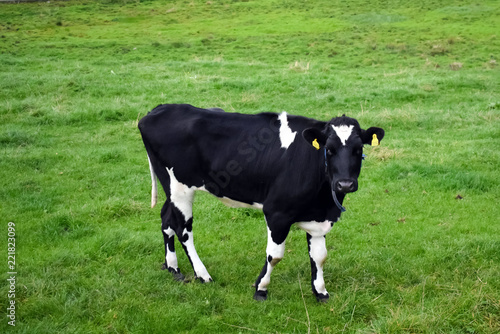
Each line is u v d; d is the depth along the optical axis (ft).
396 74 57.98
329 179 14.28
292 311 15.55
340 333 14.37
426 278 17.01
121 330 14.56
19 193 25.76
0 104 43.04
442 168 27.86
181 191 17.19
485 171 27.66
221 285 17.43
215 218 23.08
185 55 77.15
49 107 42.68
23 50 79.56
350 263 18.26
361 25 106.42
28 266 18.08
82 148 33.76
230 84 49.75
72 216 22.52
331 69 64.08
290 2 134.10
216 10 129.39
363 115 39.96
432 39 88.58
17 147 33.45
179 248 20.16
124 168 29.73
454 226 21.52
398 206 23.97
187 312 15.19
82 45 85.61
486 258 18.40
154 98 46.01
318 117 40.78
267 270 15.98
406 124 38.37
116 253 19.53
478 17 107.24
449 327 14.19
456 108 42.98
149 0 143.13
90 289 16.71
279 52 79.20
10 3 135.95
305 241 20.76
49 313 15.37
